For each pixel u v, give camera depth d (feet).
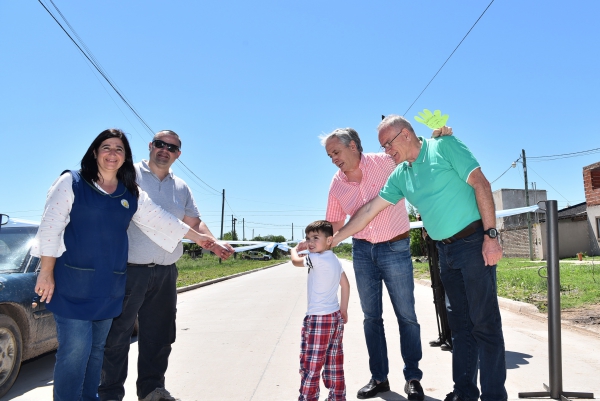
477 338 10.57
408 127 11.28
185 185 14.38
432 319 25.48
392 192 12.28
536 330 21.76
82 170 10.57
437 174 10.80
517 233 108.99
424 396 12.60
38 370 18.01
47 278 9.78
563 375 13.98
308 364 11.11
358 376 15.01
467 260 10.53
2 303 14.97
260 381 15.10
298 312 30.42
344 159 13.24
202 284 63.46
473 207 10.67
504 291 35.65
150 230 11.89
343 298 11.98
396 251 12.89
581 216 92.79
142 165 13.38
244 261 185.16
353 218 12.67
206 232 14.58
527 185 93.61
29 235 18.54
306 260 11.71
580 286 34.86
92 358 10.81
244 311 32.48
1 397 14.35
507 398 11.14
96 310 10.15
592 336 19.65
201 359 18.51
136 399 13.57
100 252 10.28
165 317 12.96
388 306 31.01
